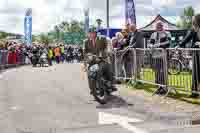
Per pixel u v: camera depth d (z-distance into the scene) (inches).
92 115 268.7
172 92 356.8
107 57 331.9
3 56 898.1
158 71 357.7
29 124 244.2
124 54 432.8
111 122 244.7
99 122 245.0
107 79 330.3
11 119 260.8
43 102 330.0
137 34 418.3
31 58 1094.4
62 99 345.1
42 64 1065.5
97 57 327.3
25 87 446.0
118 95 359.6
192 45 328.5
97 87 321.1
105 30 859.4
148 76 383.2
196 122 243.8
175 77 343.3
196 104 300.2
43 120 255.4
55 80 531.8
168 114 267.0
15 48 1074.1
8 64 965.8
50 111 287.4
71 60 1448.1
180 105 299.3
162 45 359.3
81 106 307.6
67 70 787.4
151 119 252.2
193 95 327.6
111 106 304.7
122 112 278.2
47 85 464.8
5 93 393.4
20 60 1143.0
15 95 377.7
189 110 279.1
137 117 259.6
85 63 341.1
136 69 408.5
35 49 1075.9
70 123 244.2
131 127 230.2
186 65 333.4
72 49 1450.5
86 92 391.5
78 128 229.9
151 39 371.2
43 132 222.7
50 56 1123.3
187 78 332.2
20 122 250.8
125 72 436.5
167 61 343.3
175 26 864.9
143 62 391.2
